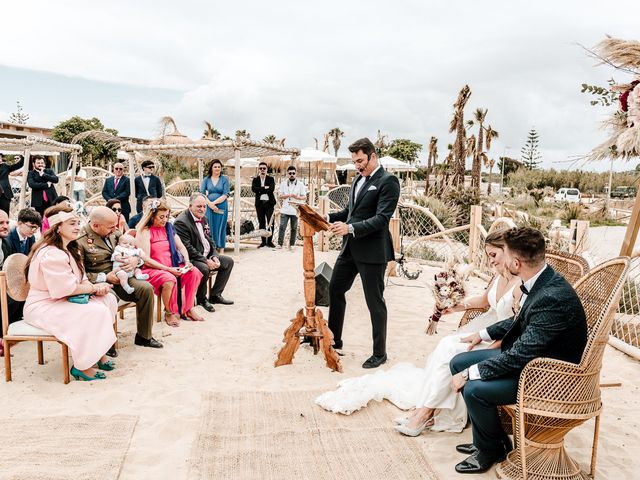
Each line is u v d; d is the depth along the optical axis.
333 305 4.79
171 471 2.87
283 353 4.48
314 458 3.01
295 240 11.28
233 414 3.53
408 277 8.30
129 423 3.35
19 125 25.20
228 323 5.70
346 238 4.55
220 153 11.24
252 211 14.00
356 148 4.33
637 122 2.94
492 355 3.09
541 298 2.66
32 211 5.00
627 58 3.01
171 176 23.58
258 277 8.15
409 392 3.76
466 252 10.21
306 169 32.53
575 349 2.66
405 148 53.47
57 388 3.91
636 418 3.65
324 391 3.95
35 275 3.99
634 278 5.86
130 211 10.15
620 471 2.95
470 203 14.91
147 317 4.81
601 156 3.23
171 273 5.51
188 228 6.09
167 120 13.92
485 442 2.91
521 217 10.98
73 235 4.05
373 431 3.35
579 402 2.60
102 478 2.73
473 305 3.85
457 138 21.36
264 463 2.94
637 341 5.11
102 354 4.06
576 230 6.63
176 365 4.45
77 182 14.65
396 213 8.85
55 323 3.93
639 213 3.61
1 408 3.55
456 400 3.37
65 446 3.04
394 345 5.13
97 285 4.26
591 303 2.95
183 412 3.57
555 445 2.79
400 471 2.89
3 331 4.06
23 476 2.71
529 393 2.61
